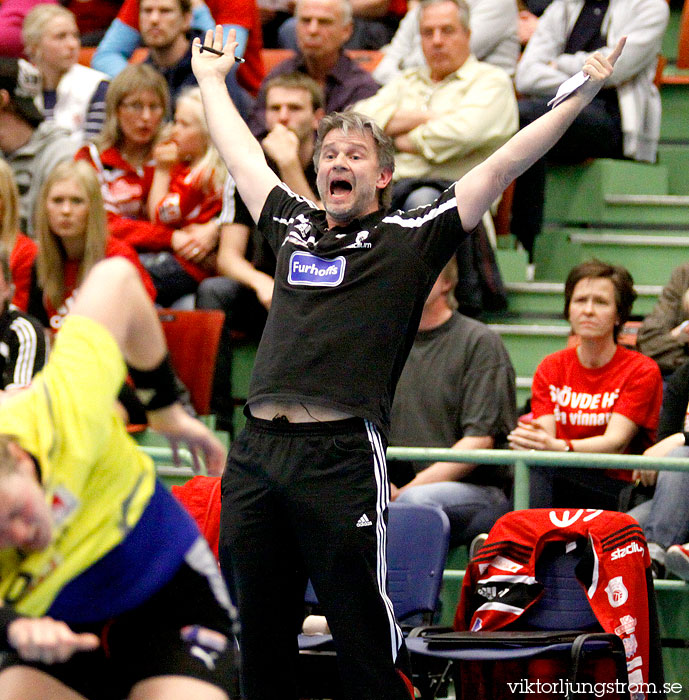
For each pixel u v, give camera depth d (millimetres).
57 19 19969
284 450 8984
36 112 18359
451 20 18625
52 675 6695
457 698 11641
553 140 9070
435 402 14844
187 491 12008
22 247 15750
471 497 14016
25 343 11234
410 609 12148
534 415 15000
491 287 17969
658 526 13195
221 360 16484
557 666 11266
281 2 25016
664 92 22484
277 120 17812
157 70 20062
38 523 5695
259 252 17281
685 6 23438
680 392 14266
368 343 8984
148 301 6402
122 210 17828
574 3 21141
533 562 11570
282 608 9250
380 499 8984
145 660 6574
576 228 20828
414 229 9258
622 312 14641
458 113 18375
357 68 19812
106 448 6277
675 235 20625
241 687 9398
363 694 8867
